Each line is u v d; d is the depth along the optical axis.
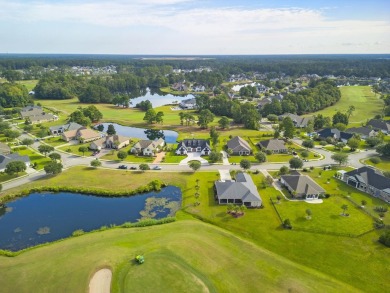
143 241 63.03
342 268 56.50
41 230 70.00
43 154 118.88
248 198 79.31
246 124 165.88
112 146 127.44
